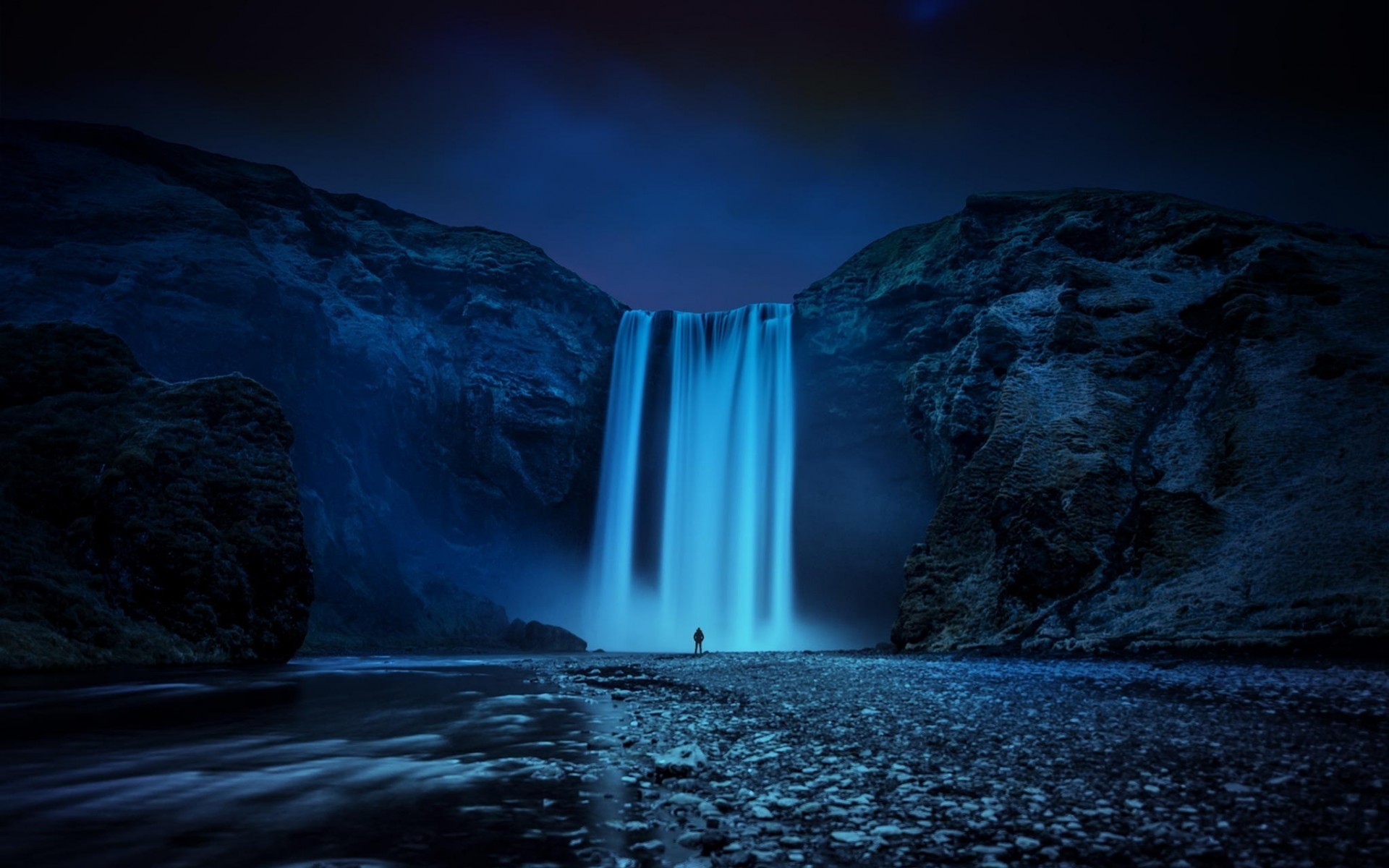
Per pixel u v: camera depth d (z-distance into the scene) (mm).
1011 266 51719
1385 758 8492
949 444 45562
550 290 67500
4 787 7965
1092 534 29344
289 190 60562
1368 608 20766
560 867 5469
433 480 57750
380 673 23906
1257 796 7020
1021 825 6242
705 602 62500
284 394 46562
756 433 63250
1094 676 17266
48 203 49594
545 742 10852
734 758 9305
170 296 44281
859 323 59906
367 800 7453
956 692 15148
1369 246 47031
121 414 33406
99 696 16594
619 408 66938
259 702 15711
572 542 62594
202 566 29812
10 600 25172
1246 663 18500
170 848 5871
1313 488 26875
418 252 67750
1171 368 37031
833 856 5621
